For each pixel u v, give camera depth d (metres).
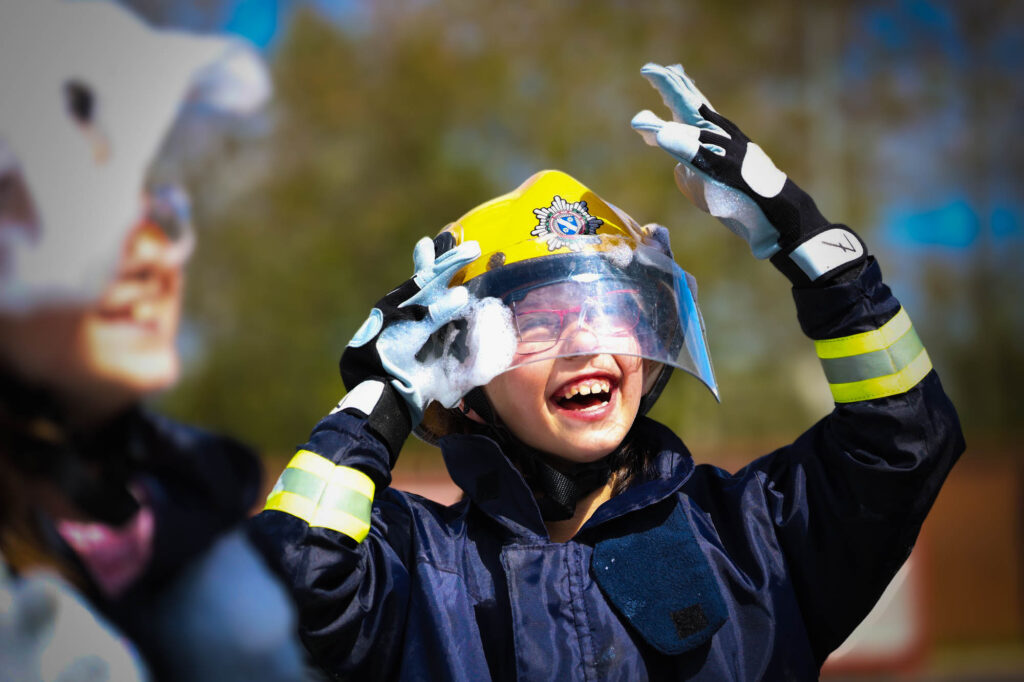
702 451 12.74
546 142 18.97
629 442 2.47
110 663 1.17
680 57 20.53
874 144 22.98
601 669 2.09
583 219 2.42
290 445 16.84
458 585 2.22
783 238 2.23
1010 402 24.12
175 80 1.16
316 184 17.31
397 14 18.64
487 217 2.46
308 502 2.10
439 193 18.36
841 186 21.86
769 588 2.20
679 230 18.80
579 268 2.31
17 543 1.14
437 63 18.53
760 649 2.13
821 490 2.23
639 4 19.98
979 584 13.38
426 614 2.19
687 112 2.35
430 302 2.32
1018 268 24.23
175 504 1.25
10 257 1.10
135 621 1.20
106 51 1.14
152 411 1.26
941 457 2.16
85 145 1.13
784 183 2.25
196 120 1.21
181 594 1.23
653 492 2.24
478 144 19.23
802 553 2.24
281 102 16.89
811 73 21.83
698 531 2.28
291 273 16.77
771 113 21.55
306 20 17.23
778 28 21.62
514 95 19.23
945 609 13.22
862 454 2.15
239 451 1.36
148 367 1.18
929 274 24.23
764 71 21.64
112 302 1.15
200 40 1.17
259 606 1.29
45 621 1.14
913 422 2.13
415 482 9.34
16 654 1.13
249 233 16.00
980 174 23.94
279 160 16.72
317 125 17.52
